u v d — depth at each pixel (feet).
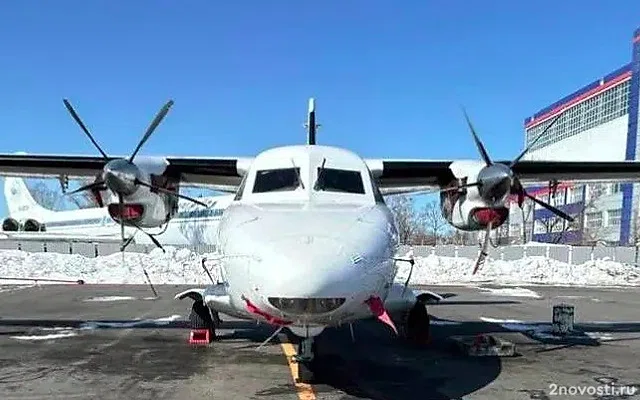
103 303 50.44
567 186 40.40
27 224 145.89
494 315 43.96
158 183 30.12
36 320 39.45
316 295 16.49
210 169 33.76
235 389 21.44
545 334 35.01
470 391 21.40
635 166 35.76
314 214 20.17
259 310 18.52
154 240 30.55
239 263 18.49
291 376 23.47
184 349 28.94
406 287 25.05
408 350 29.19
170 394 20.66
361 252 17.93
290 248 17.35
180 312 44.09
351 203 22.06
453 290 70.23
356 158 24.88
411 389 21.66
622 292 71.05
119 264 92.07
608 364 26.30
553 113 208.33
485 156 28.78
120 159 28.22
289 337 32.17
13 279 75.82
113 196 28.09
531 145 29.76
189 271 88.99
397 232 22.20
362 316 20.40
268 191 22.97
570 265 99.25
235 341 31.07
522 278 93.61
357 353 28.43
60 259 93.04
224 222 22.45
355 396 20.67
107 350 28.66
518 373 24.30
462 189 30.63
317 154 24.06
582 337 34.01
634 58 169.78
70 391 20.99
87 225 132.26
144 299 54.08
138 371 24.16
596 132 185.26
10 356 27.14
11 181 169.78
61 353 27.89
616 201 175.42
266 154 25.00
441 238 189.67
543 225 184.03
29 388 21.36
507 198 28.22
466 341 29.12
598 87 184.75
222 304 23.81
